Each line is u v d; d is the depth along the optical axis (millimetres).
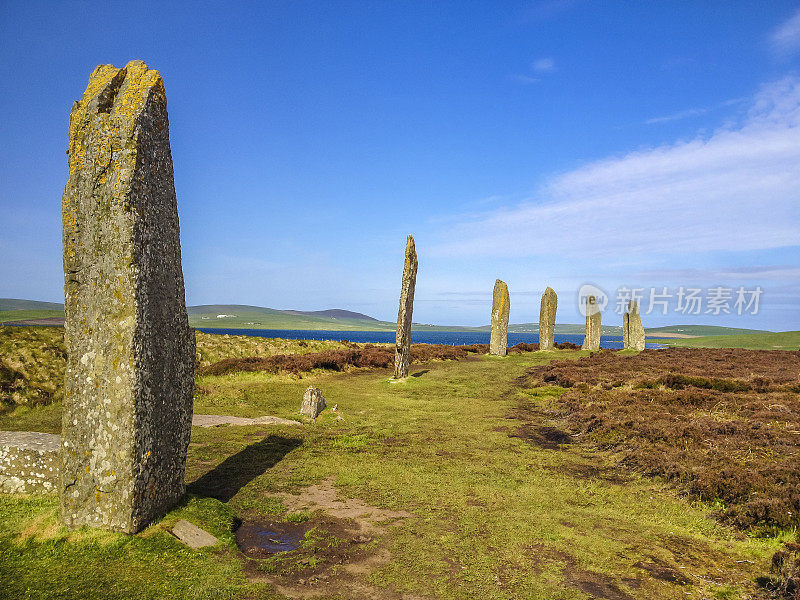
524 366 28906
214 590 4746
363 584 5066
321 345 32031
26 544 5336
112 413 5559
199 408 14984
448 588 5016
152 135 6020
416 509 7363
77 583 4703
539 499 8008
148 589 4688
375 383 21938
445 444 11703
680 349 38156
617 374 21609
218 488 7949
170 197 6398
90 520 5586
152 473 5859
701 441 10758
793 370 22812
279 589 4898
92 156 5664
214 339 28250
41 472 6816
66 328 5676
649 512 7562
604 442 11711
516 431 13484
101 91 5824
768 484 7641
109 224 5609
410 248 22844
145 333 5754
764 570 5602
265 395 17406
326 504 7504
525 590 5012
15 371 14328
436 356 33281
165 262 6230
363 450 10852
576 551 6004
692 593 5055
